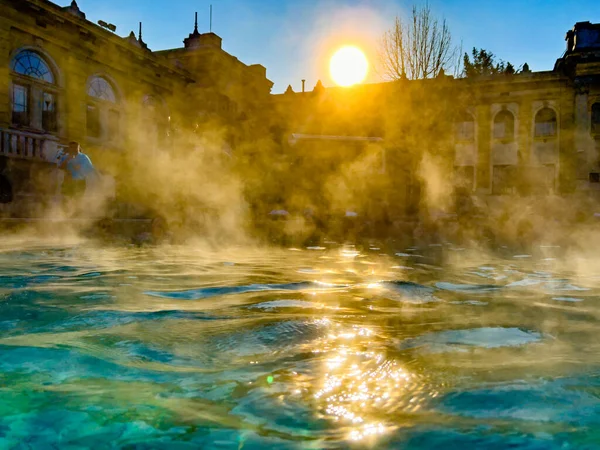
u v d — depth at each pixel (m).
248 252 10.23
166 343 2.63
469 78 28.83
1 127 15.88
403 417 1.69
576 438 1.52
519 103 28.38
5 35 16.44
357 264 7.82
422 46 28.52
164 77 24.22
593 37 26.44
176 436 1.55
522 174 28.28
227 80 30.08
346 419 1.68
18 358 2.33
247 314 3.42
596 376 2.09
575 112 27.16
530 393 1.89
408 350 2.52
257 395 1.88
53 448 1.47
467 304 4.05
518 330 3.03
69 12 18.38
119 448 1.47
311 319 3.26
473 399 1.85
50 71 18.28
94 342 2.62
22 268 6.28
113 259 7.87
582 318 3.45
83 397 1.86
